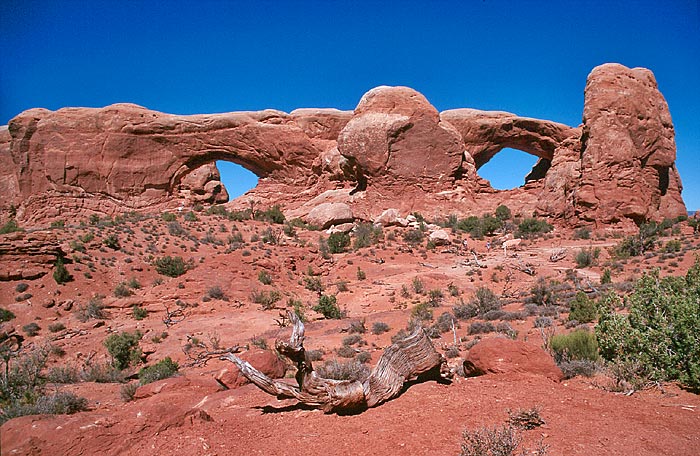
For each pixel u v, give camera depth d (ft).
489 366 26.58
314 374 20.77
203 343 67.67
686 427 18.21
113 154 206.08
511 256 121.70
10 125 199.41
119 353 58.70
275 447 17.01
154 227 131.75
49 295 85.10
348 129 188.55
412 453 16.14
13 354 58.18
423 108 190.90
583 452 15.79
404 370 23.06
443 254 130.93
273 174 223.30
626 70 156.56
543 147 237.04
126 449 15.85
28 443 14.52
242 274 108.37
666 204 163.12
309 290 108.37
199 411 19.30
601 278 82.99
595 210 146.30
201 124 214.48
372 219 175.32
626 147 148.25
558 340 33.01
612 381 26.17
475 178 198.90
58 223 135.74
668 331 26.66
